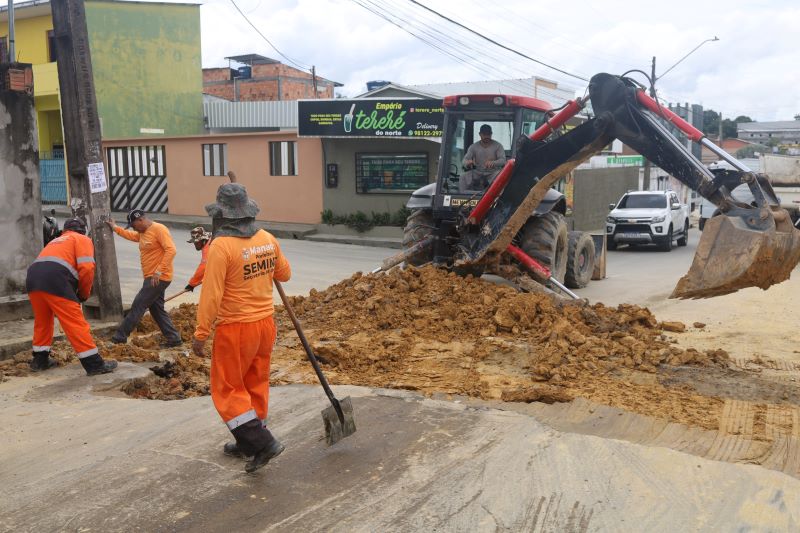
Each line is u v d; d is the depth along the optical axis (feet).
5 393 20.99
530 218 37.78
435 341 26.37
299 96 132.77
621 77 27.66
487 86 106.63
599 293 41.24
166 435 17.57
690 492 14.34
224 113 104.06
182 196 86.02
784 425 18.40
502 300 28.73
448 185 38.19
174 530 13.05
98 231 29.45
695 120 168.35
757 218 21.11
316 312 30.09
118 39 93.97
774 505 13.83
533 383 21.95
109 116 93.91
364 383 22.07
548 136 32.94
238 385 15.16
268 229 73.72
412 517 13.44
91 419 18.80
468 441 16.92
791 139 256.93
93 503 14.08
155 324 29.89
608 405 19.62
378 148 71.46
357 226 71.97
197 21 101.45
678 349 25.35
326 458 16.08
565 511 13.62
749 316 33.45
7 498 14.34
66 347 25.30
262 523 13.28
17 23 94.53
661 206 69.46
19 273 30.37
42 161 93.25
